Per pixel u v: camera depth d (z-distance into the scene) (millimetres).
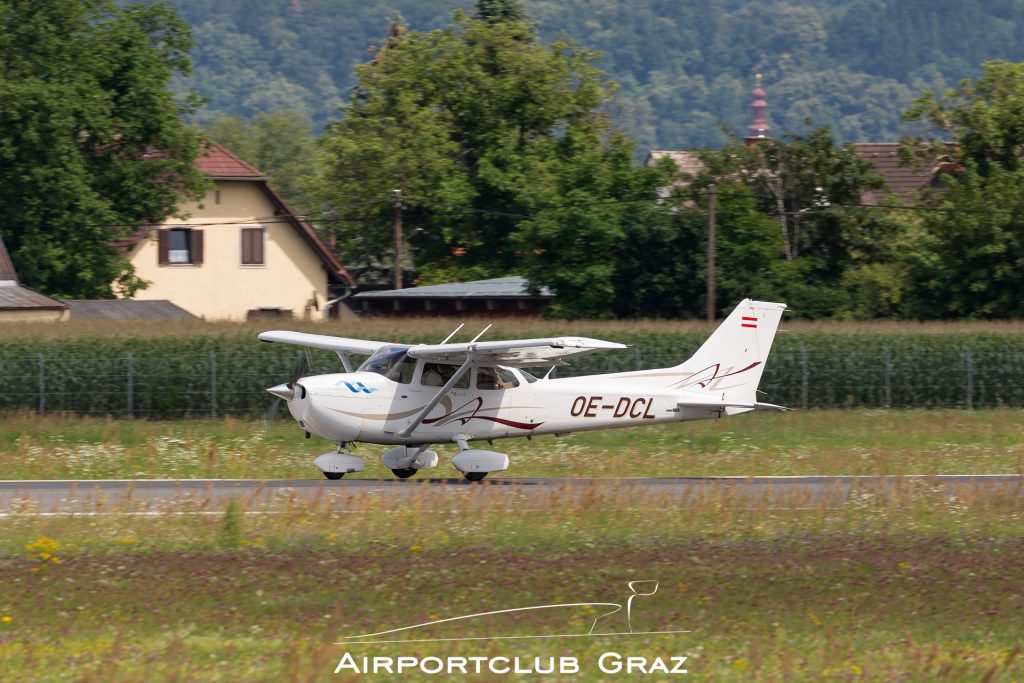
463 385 68250
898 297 161125
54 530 51500
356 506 56781
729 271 153625
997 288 154000
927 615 40938
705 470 75688
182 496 60625
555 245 155000
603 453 82375
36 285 172000
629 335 117688
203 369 106750
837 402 117625
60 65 172875
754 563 47312
